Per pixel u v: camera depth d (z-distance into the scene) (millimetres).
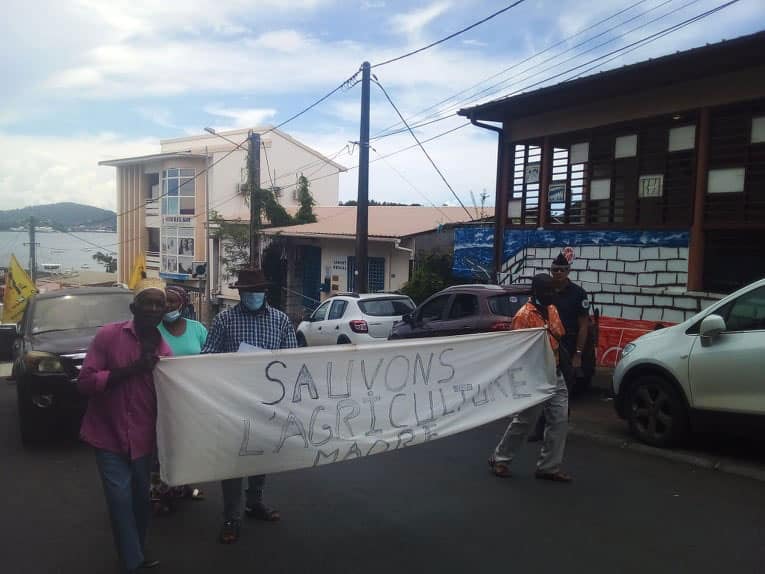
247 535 4684
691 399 6520
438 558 4266
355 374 4711
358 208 16406
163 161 40250
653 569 4086
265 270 27438
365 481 5898
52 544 4633
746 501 5324
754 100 9977
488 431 7871
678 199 11266
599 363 12211
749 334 6176
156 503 5105
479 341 5309
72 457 6992
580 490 5605
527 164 14016
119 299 9070
